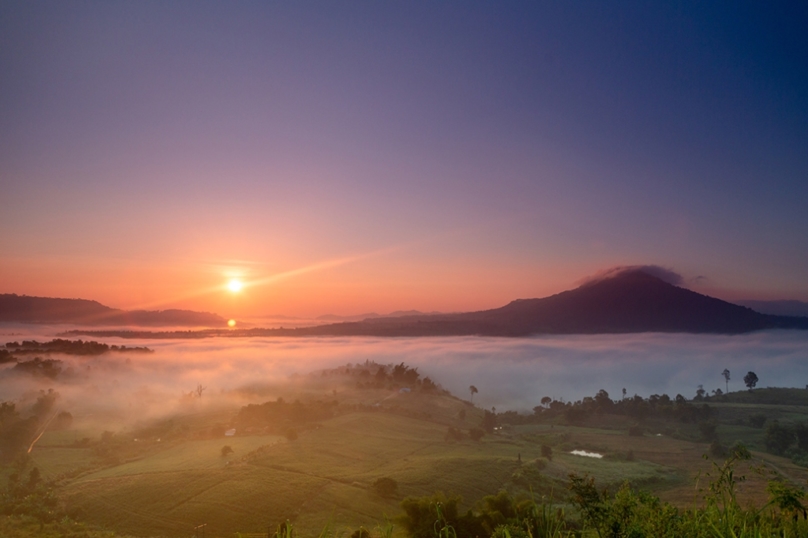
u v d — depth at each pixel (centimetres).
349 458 10275
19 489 7519
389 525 711
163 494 7550
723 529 569
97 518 6806
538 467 9300
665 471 9238
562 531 643
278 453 10356
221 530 6444
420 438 13150
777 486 591
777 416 14275
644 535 582
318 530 6178
